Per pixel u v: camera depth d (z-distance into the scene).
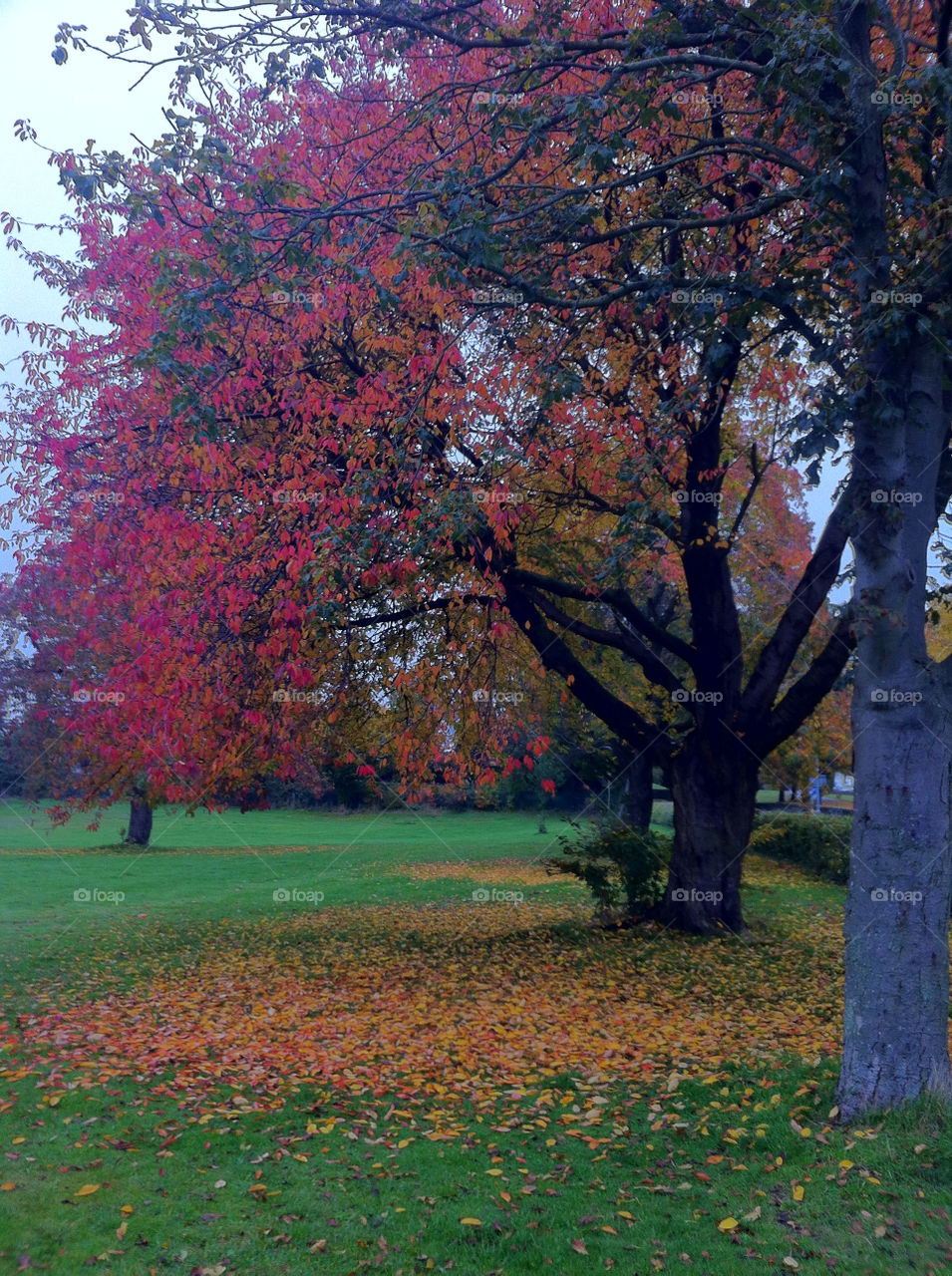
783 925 16.59
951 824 6.38
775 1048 8.66
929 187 8.23
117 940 16.31
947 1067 6.13
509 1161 6.11
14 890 24.55
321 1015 10.38
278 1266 4.73
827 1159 5.74
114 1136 6.31
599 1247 4.98
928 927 6.20
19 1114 6.72
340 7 8.38
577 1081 7.74
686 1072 7.95
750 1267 4.73
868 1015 6.25
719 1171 5.91
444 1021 9.96
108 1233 5.00
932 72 6.70
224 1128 6.54
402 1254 4.89
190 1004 11.04
